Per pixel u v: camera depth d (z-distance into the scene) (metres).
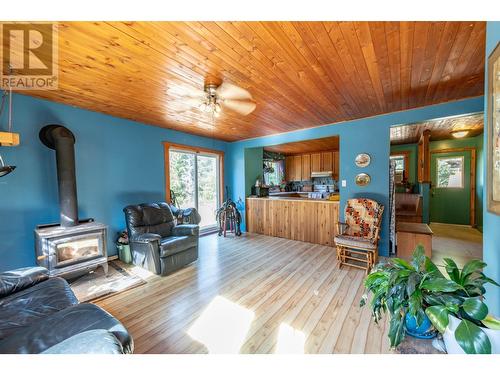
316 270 2.92
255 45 1.59
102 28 1.38
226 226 5.07
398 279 1.00
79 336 0.91
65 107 2.82
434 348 0.92
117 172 3.39
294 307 2.06
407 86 2.30
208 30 1.42
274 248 3.91
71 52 1.65
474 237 4.43
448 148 5.73
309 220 4.27
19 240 2.48
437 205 5.93
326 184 7.18
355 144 3.54
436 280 0.90
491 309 1.24
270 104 2.79
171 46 1.59
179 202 4.54
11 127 2.41
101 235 2.66
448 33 1.45
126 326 1.81
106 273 2.76
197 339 1.65
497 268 1.15
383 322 1.81
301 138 4.19
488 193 1.22
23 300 1.43
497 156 1.10
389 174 3.31
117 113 3.18
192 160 4.82
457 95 2.56
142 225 3.17
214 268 3.02
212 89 2.27
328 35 1.48
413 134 5.08
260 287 2.46
